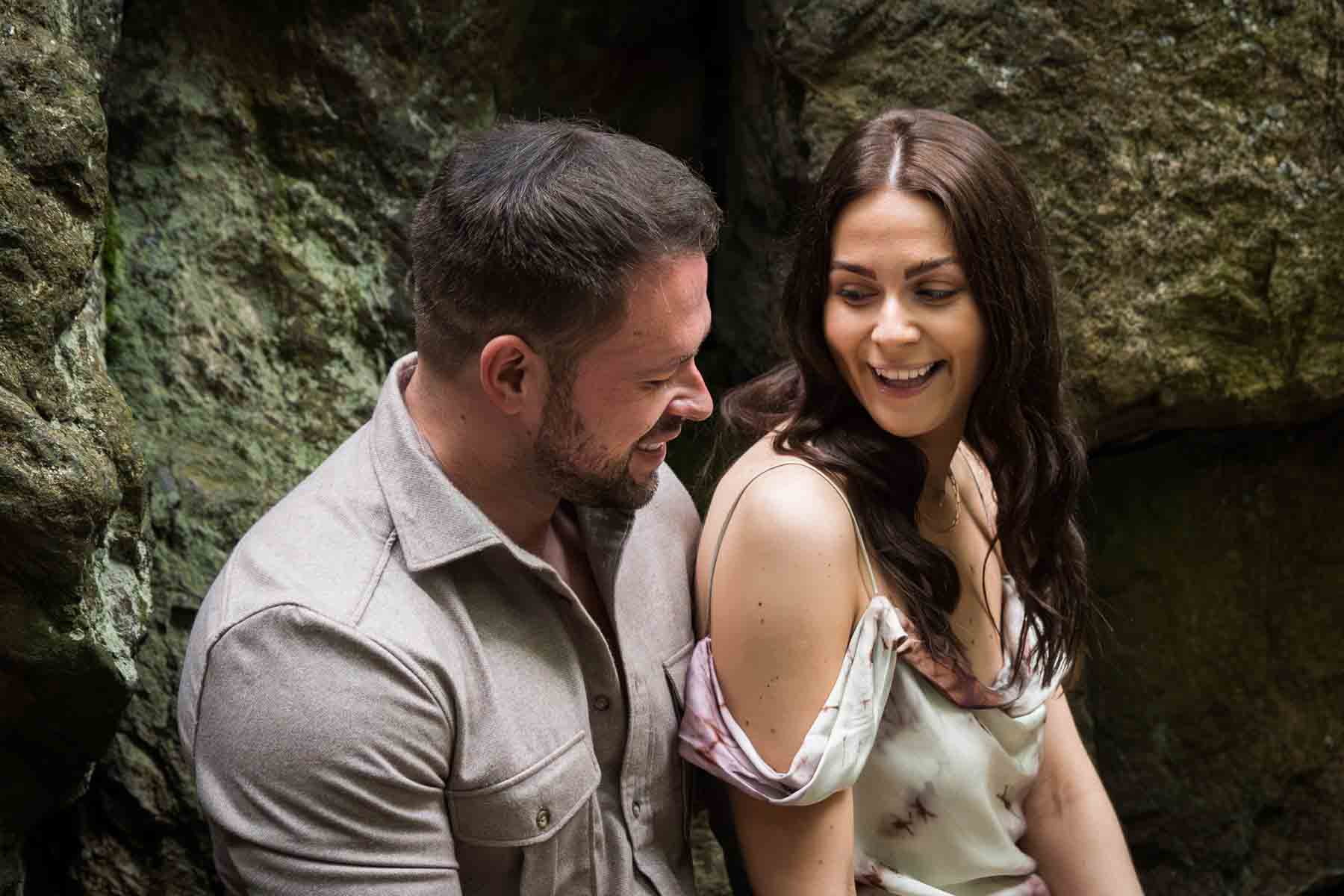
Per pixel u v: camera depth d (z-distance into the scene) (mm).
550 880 1523
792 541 1610
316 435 2236
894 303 1593
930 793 1730
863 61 2258
